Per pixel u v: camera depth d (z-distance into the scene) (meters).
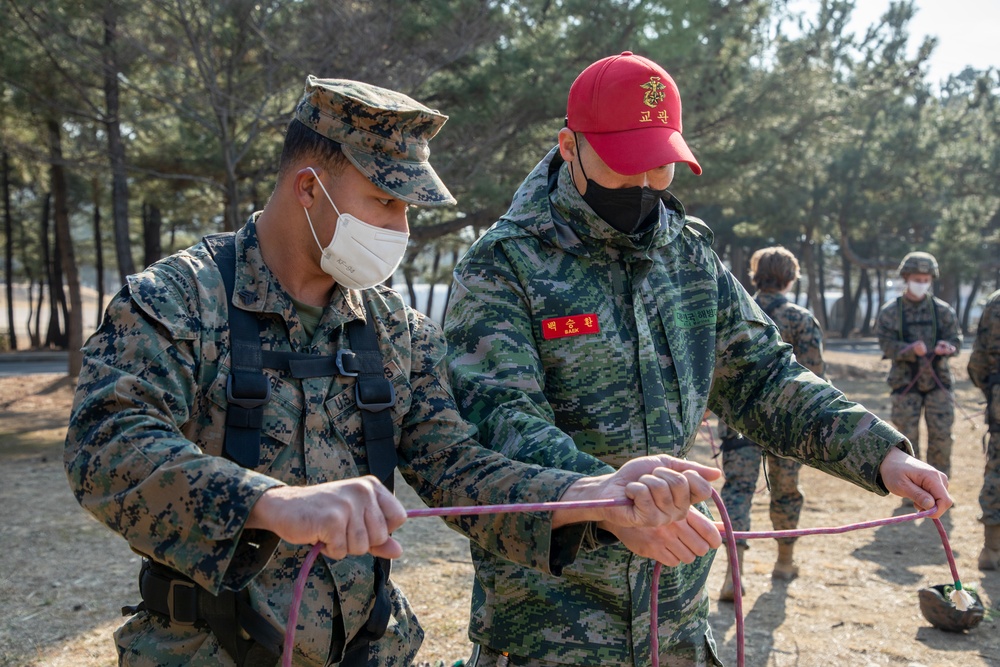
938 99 27.84
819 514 6.72
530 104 11.62
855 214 28.38
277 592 1.66
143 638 1.68
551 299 2.19
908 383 7.12
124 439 1.45
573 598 2.12
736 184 13.27
